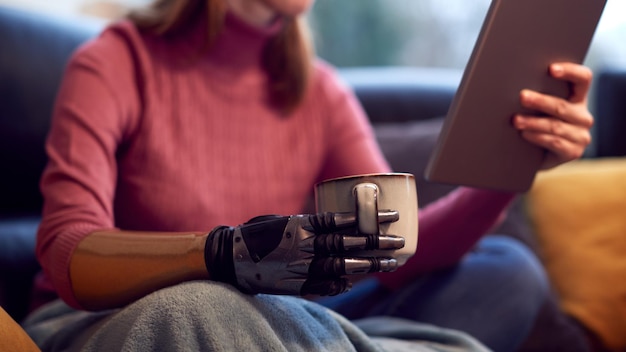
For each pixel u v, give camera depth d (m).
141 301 0.65
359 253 0.65
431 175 0.86
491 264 1.18
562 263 1.69
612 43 2.64
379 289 1.21
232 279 0.67
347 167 1.34
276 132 1.29
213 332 0.61
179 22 1.19
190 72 1.20
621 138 1.96
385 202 0.65
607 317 1.59
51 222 0.88
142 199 1.12
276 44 1.28
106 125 1.05
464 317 1.12
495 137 0.88
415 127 1.79
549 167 0.95
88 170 0.97
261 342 0.63
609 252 1.65
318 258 0.63
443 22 2.88
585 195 1.73
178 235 0.72
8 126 1.50
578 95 0.90
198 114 1.19
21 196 1.53
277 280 0.64
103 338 0.66
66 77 1.10
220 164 1.20
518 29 0.82
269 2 1.19
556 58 0.87
